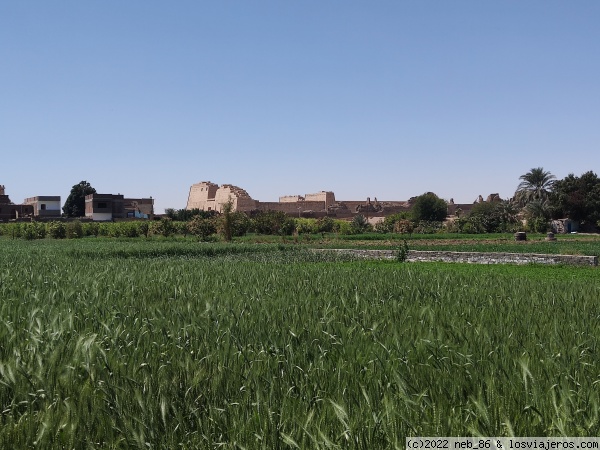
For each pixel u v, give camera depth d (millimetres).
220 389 4941
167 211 110500
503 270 25000
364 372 5449
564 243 51250
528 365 5512
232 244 40500
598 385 5082
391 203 138250
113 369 5359
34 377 5016
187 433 4168
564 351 6172
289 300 10344
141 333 6918
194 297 10656
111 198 111062
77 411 4359
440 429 4148
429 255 33438
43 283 13438
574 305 10570
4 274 15172
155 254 33094
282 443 3990
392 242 54281
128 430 4094
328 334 6758
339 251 36688
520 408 4523
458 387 4883
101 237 67625
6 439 4043
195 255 34156
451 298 11391
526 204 95938
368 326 7879
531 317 8672
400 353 5922
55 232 69312
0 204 113625
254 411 4457
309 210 126625
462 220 77438
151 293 11656
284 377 5305
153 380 5012
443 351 6117
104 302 9773
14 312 8078
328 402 4539
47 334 6715
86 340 5938
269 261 29484
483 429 4070
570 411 4387
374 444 3938
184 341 6691
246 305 9484
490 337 6918
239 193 130500
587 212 91312
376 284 13898
